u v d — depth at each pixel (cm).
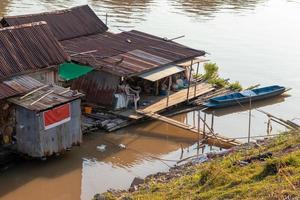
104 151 3166
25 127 2808
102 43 4084
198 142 3291
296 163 1828
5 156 2848
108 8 6975
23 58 3119
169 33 6097
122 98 3612
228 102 3922
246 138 3394
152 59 3838
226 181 1878
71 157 3048
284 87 4341
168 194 1994
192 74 4438
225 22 6781
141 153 3192
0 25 4028
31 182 2759
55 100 2844
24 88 2938
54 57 3266
